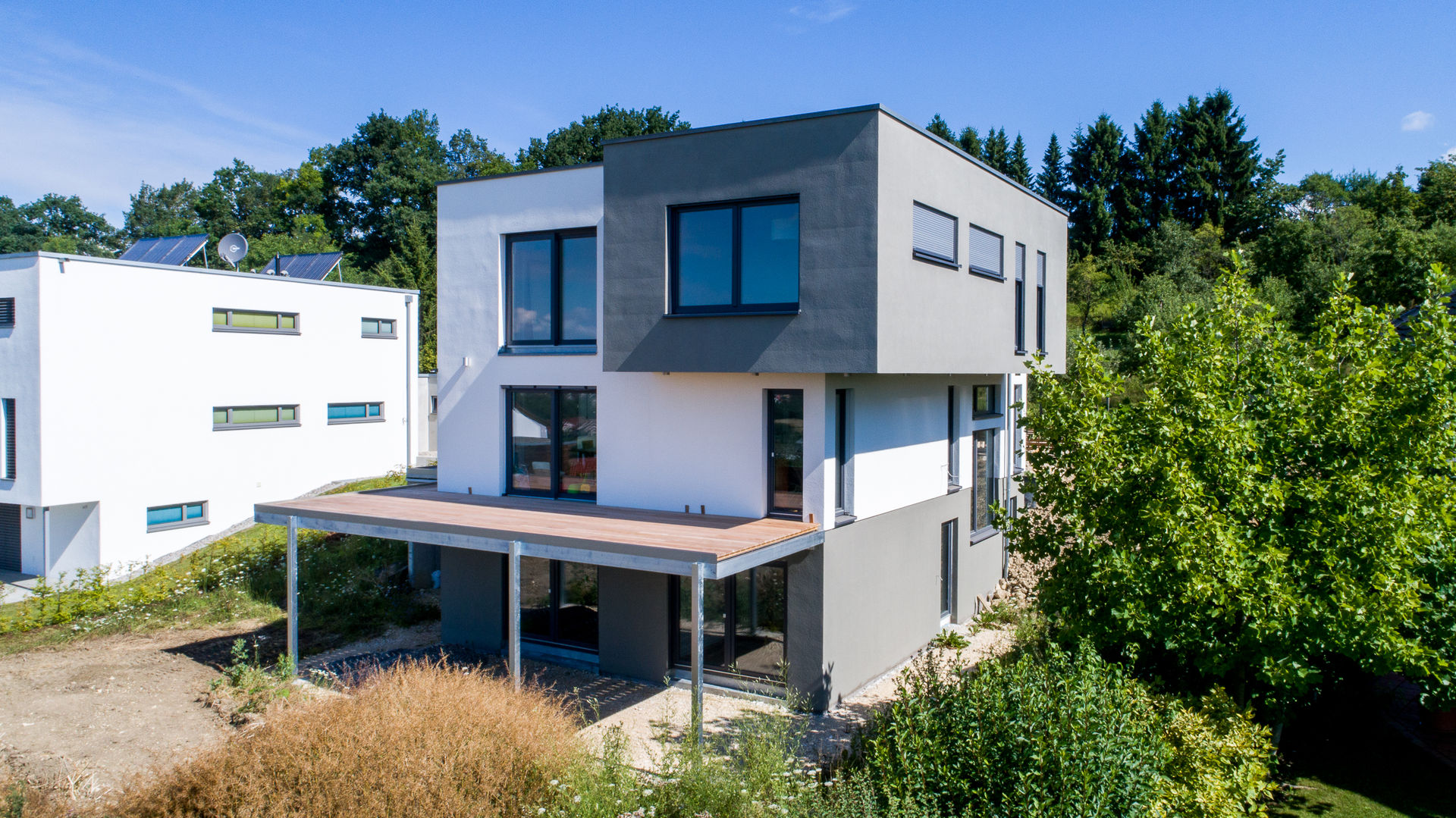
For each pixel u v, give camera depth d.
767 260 10.08
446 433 13.41
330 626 14.29
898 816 6.03
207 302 20.42
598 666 12.06
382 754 6.85
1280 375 7.65
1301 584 7.20
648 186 10.62
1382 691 9.73
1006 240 13.78
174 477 19.72
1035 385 8.84
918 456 12.86
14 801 7.54
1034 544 8.68
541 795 6.89
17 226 69.56
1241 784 6.90
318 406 23.27
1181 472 7.21
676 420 11.30
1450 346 7.00
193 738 9.61
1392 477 7.07
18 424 17.59
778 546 9.33
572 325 12.41
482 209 12.97
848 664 10.88
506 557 12.87
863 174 9.33
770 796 7.01
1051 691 6.48
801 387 10.37
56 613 14.74
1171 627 7.62
